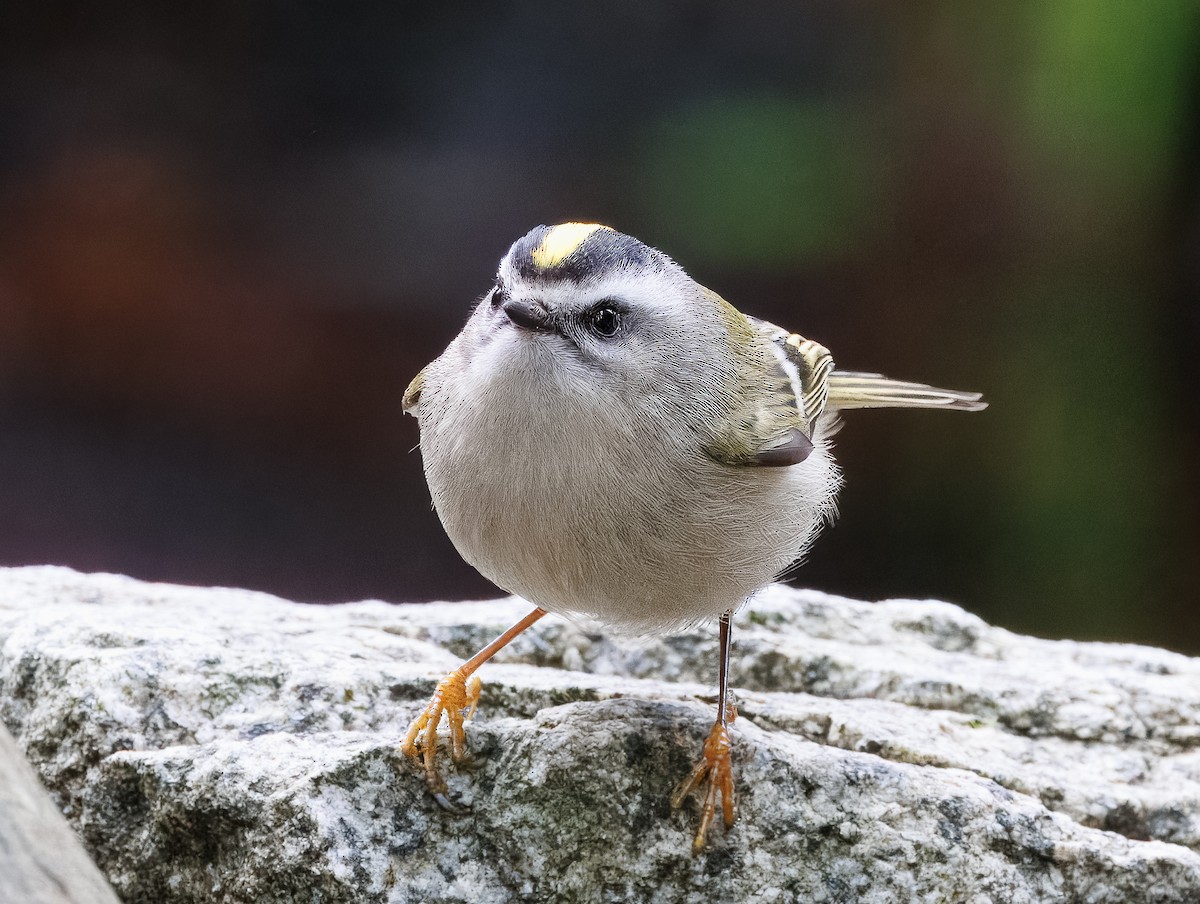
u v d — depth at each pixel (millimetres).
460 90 13453
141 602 7512
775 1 13258
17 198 13016
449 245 13391
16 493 12398
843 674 7336
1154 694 7316
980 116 13164
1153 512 12430
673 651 7523
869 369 13227
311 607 7770
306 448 12977
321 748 5387
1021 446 12758
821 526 6691
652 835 5414
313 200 13422
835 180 13203
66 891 3674
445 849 5270
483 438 5371
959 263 13203
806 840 5488
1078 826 5785
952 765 6250
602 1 13320
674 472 5480
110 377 12914
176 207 13258
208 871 5262
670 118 13367
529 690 6340
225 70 13320
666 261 5965
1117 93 12867
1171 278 13070
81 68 13133
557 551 5457
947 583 12469
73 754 5566
